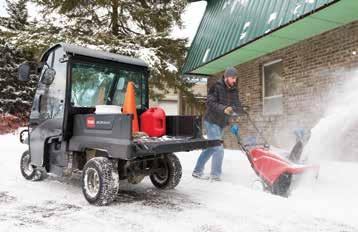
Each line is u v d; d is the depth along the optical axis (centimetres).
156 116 496
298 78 922
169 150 435
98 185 438
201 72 1315
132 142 409
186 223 366
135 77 573
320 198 464
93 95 523
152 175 545
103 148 435
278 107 1038
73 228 348
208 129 609
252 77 1129
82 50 519
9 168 703
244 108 602
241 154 942
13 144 1268
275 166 482
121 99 553
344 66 781
